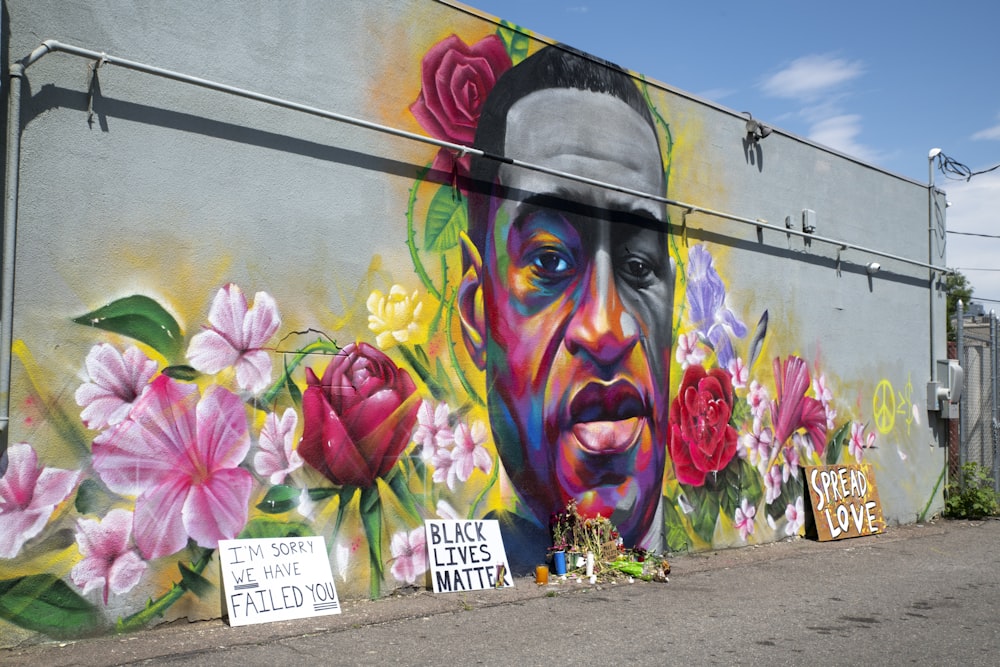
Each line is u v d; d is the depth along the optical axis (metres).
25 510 5.81
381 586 7.68
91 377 6.14
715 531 11.05
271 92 7.23
